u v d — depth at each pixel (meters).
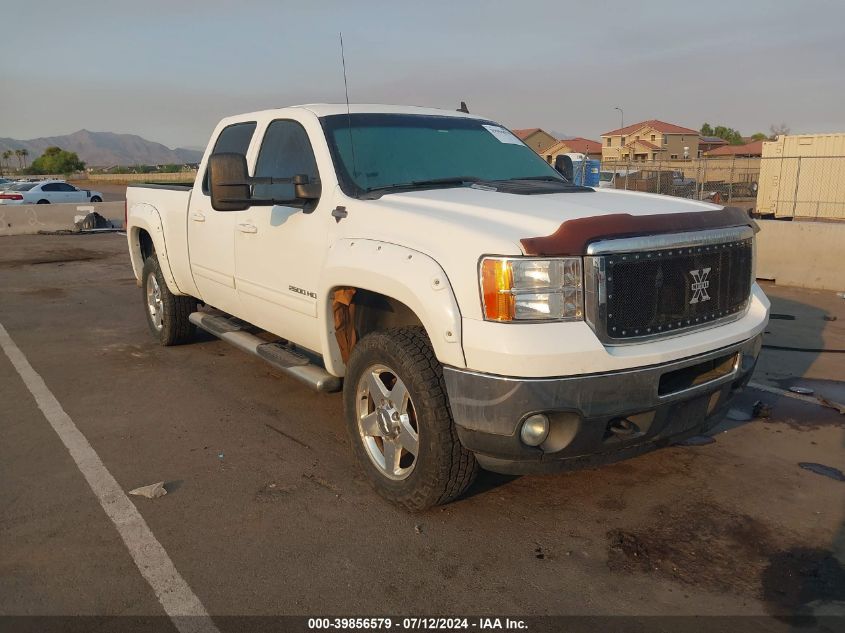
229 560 3.24
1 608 2.89
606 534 3.49
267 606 2.92
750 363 3.78
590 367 3.02
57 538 3.42
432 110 5.13
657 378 3.18
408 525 3.55
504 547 3.36
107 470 4.16
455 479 3.42
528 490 3.94
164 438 4.64
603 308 3.08
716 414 3.70
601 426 3.13
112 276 11.73
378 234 3.63
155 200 6.48
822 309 8.97
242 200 4.07
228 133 5.52
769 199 21.03
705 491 3.95
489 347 3.00
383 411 3.65
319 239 4.09
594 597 2.99
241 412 5.12
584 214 3.32
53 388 5.65
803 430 4.88
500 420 3.04
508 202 3.60
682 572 3.18
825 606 2.94
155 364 6.32
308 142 4.45
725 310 3.65
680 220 3.39
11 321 8.17
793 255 10.63
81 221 19.72
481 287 3.06
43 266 12.89
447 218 3.36
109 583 3.06
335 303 4.02
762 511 3.73
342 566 3.20
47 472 4.13
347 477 4.09
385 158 4.38
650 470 4.22
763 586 3.07
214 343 7.07
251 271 4.87
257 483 4.00
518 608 2.92
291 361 4.50
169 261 6.25
